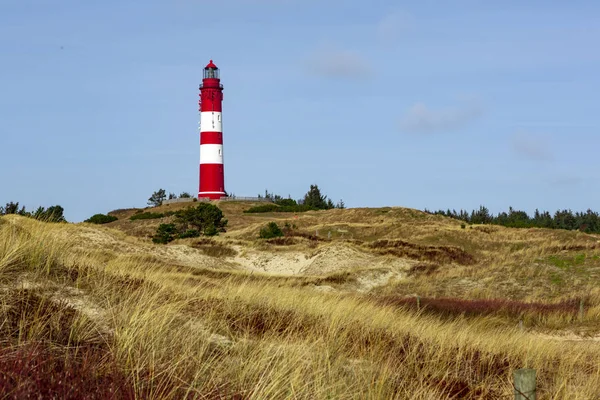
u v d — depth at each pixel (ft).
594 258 140.05
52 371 21.07
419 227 241.35
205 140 330.34
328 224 255.50
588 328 80.84
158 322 28.07
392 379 30.48
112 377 21.81
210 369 25.63
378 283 144.36
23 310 25.68
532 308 89.35
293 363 27.09
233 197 368.89
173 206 360.69
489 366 39.88
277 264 175.63
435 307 85.56
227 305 38.68
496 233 234.99
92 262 36.73
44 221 38.14
